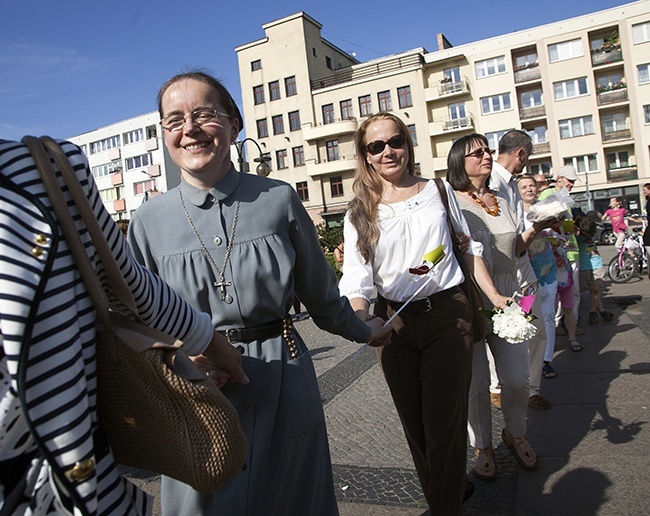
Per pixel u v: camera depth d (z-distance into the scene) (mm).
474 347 3143
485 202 3557
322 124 44094
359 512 2887
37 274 880
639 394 4246
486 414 3158
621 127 39781
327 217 43812
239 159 13602
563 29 40062
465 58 41656
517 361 3125
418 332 2582
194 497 1650
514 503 2857
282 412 1759
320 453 1871
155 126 54281
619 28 39094
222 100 1819
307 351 1918
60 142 1042
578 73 39875
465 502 2924
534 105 41219
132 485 1164
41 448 880
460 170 3553
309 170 43906
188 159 1760
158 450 1076
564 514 2695
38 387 874
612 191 39625
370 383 5348
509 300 2715
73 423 907
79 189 1020
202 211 1794
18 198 904
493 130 41531
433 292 2578
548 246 4805
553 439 3607
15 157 938
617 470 3057
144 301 1203
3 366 865
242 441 1134
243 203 1806
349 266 2699
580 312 8078
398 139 2699
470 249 2930
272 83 45531
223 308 1766
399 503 2941
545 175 6914
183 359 1178
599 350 5734
